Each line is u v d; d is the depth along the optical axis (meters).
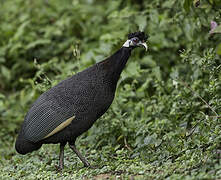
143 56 14.80
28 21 17.19
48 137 10.16
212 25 11.06
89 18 18.09
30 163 11.21
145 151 10.61
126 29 14.73
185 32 13.43
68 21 17.56
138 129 11.64
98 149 12.01
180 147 10.00
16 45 16.84
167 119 11.82
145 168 9.24
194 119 11.48
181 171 8.74
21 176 10.41
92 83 10.12
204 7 11.86
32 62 17.28
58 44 17.41
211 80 10.48
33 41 17.55
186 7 11.43
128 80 13.45
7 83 17.41
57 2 18.81
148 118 12.05
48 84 12.48
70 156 11.50
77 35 17.84
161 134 11.45
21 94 15.55
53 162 11.15
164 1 14.68
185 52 11.66
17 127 14.78
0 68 17.72
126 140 11.90
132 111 12.71
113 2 16.62
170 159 9.79
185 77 13.17
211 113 11.08
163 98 12.37
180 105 11.78
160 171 9.09
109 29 16.80
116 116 12.12
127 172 9.37
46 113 10.02
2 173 10.60
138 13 14.41
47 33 17.28
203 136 9.43
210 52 10.41
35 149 10.49
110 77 10.19
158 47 14.33
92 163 10.69
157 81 12.66
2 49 17.41
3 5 19.38
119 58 10.20
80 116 10.07
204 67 10.44
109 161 10.55
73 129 10.15
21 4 19.14
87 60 14.62
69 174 10.01
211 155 8.86
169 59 14.42
